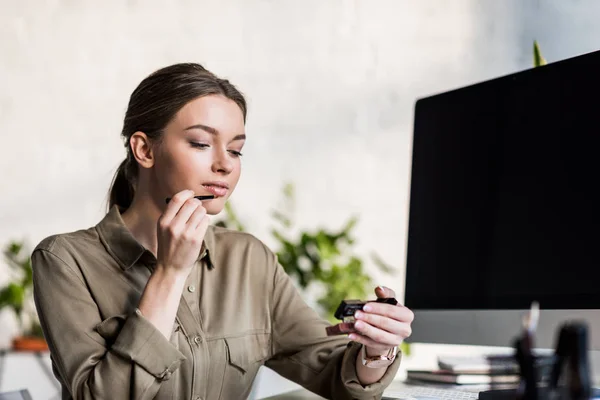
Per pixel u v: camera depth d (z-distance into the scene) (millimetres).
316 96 3371
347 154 3352
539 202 1230
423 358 3145
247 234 1424
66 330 1161
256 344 1324
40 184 3338
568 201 1184
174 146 1198
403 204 3289
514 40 3225
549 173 1222
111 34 3391
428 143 1464
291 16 3385
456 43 3281
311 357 1319
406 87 3316
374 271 3289
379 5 3342
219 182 1201
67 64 3381
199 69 1243
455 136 1408
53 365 1226
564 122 1211
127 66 3383
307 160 3363
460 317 1330
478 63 3258
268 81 3383
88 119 3373
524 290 1228
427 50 3305
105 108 3373
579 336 627
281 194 3348
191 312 1252
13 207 3309
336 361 1281
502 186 1301
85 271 1227
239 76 3383
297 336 1346
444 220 1400
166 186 1217
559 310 1166
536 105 1263
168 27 3389
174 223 1108
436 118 1454
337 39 3367
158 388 1102
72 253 1237
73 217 3336
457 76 3275
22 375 2398
